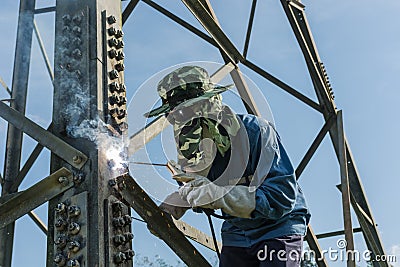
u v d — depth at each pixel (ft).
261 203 12.62
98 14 13.23
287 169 13.43
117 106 12.87
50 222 11.82
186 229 15.30
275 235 13.51
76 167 11.72
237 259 14.11
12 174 22.16
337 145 24.53
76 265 10.88
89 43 12.94
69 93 12.55
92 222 11.25
